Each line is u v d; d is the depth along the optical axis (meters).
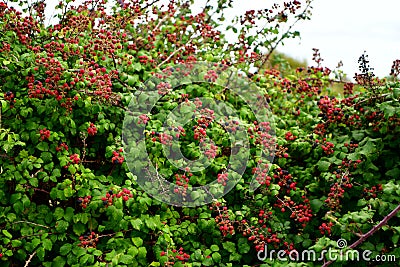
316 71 4.71
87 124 3.39
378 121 3.78
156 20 4.75
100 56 3.71
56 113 3.30
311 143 3.85
